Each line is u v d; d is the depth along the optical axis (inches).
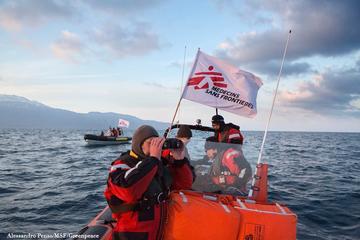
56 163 727.7
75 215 291.0
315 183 451.5
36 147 1300.4
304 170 594.2
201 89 168.2
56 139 2172.7
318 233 242.7
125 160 97.4
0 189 411.2
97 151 1102.4
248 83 170.4
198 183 139.3
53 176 529.0
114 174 91.9
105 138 1339.8
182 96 168.6
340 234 241.9
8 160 791.7
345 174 556.1
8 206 320.8
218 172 140.9
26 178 507.5
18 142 1711.4
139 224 94.2
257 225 102.3
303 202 333.4
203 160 143.0
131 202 91.5
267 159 791.7
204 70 168.6
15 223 265.4
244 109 169.3
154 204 96.6
